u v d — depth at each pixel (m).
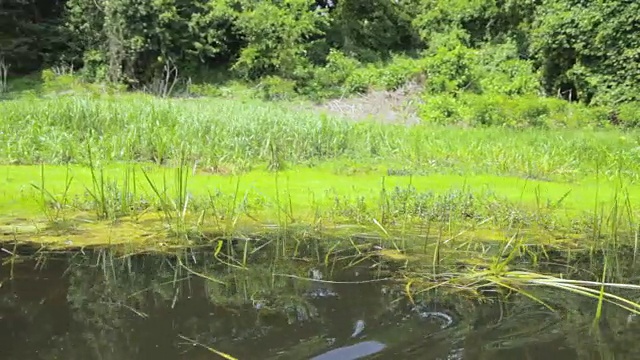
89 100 7.12
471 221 3.30
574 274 2.29
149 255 2.38
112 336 1.44
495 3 15.20
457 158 5.89
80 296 1.79
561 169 5.57
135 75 13.13
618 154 6.10
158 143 5.12
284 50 13.10
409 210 3.44
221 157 5.07
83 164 4.67
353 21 15.75
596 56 11.32
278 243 2.68
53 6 14.47
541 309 1.75
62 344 1.39
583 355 1.37
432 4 16.52
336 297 1.84
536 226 3.23
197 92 12.53
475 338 1.48
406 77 12.40
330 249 2.58
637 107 10.41
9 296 1.78
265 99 12.20
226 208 3.37
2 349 1.35
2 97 10.31
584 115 10.17
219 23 13.77
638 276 2.26
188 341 1.41
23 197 3.50
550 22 11.78
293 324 1.55
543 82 12.62
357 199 3.63
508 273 2.19
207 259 2.34
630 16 10.71
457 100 11.03
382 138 6.61
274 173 4.79
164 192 3.43
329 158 5.70
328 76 12.98
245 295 1.83
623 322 1.62
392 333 1.49
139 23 12.74
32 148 5.04
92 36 13.49
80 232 2.76
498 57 13.59
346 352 1.36
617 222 3.36
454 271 2.24
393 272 2.20
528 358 1.35
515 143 6.86
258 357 1.32
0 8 13.12
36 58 13.44
